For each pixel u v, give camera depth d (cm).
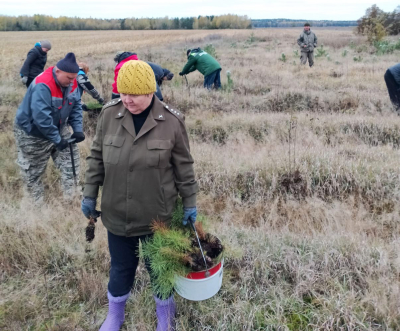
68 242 327
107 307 263
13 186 456
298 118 640
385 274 271
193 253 214
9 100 864
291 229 365
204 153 514
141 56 1828
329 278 270
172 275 207
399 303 240
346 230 348
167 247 205
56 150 396
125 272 229
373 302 243
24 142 371
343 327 231
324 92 817
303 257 290
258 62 1399
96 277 282
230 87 901
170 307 239
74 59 344
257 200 421
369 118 624
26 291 275
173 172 214
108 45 3297
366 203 405
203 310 250
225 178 454
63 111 368
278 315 240
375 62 1299
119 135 200
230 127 634
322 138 573
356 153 499
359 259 285
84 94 857
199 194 431
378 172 440
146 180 201
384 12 2548
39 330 245
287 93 807
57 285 284
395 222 366
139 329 242
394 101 688
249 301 256
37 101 340
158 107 199
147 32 6594
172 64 1462
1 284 285
